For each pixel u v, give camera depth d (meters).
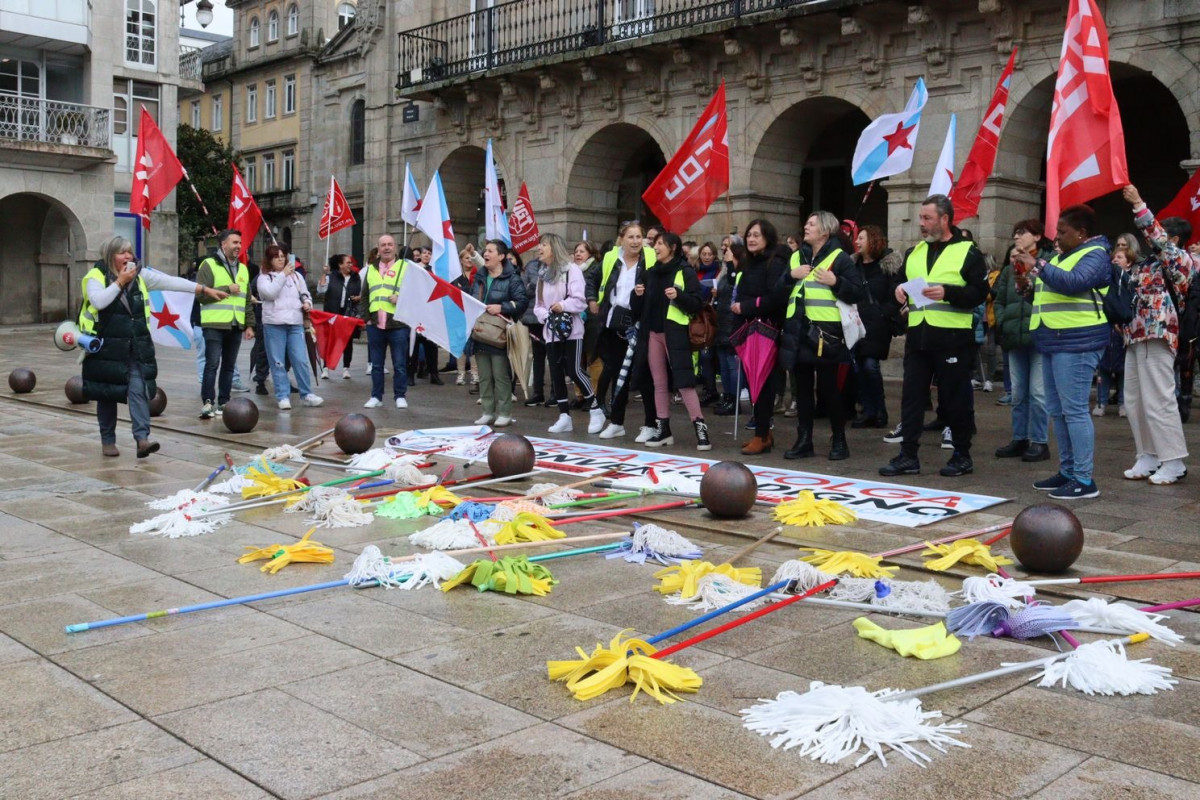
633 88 21.41
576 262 13.19
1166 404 7.88
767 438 9.55
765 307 9.27
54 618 4.93
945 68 16.83
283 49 44.41
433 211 12.86
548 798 3.18
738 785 3.25
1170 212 11.16
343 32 38.00
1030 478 8.30
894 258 11.27
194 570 5.73
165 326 11.46
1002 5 15.93
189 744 3.57
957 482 8.14
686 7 20.39
